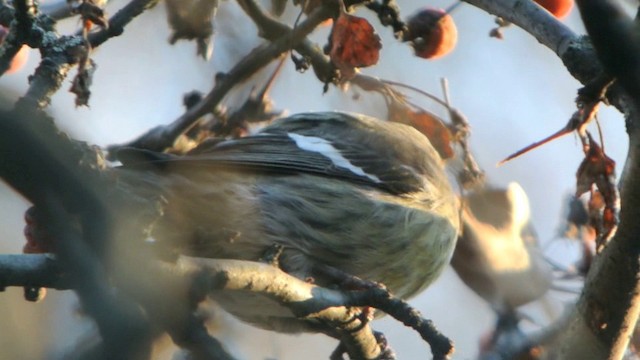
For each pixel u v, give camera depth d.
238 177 10.78
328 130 12.03
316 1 11.21
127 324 5.22
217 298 10.58
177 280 7.65
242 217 10.52
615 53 6.06
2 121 4.88
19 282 7.06
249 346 10.99
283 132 11.87
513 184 11.96
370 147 11.82
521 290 10.89
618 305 8.83
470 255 11.32
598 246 8.92
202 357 7.15
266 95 12.12
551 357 9.51
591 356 9.09
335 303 9.16
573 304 9.84
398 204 11.45
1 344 5.21
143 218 6.40
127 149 9.70
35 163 5.03
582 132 8.47
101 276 5.32
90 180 5.69
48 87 8.50
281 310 10.50
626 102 7.83
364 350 9.78
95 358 5.16
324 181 11.25
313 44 11.48
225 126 12.01
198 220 10.09
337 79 11.22
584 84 8.88
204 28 11.32
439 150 12.38
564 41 9.05
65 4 11.03
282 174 11.12
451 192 12.05
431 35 11.45
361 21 10.26
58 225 5.27
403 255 11.37
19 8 8.67
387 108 12.41
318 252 10.98
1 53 8.77
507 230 11.37
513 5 9.45
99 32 10.32
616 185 8.79
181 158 9.98
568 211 11.50
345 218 11.13
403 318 9.16
